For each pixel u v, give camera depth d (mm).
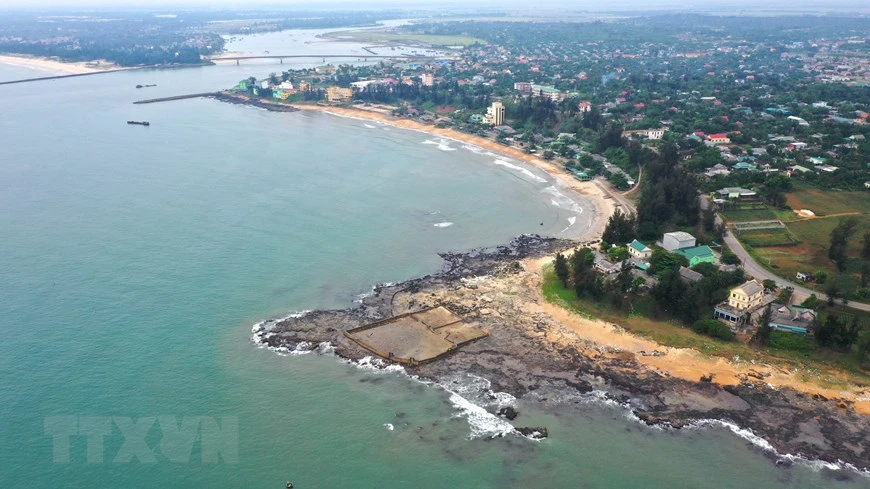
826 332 132250
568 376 128500
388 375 128000
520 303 158625
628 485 101500
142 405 116250
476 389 124188
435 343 139375
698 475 103500
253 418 114062
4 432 108312
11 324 141500
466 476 102750
